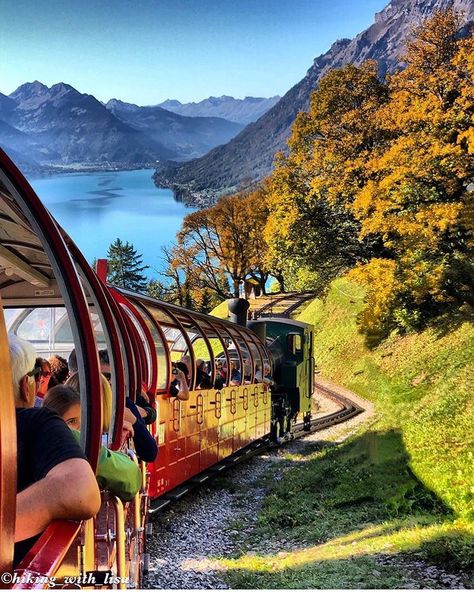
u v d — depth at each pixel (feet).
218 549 38.40
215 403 49.55
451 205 108.17
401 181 114.11
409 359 118.73
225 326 55.72
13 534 6.09
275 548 38.96
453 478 42.86
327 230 143.64
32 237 16.17
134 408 19.31
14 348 10.00
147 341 31.58
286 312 229.86
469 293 117.08
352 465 56.34
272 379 77.15
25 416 8.76
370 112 140.15
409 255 119.96
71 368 17.93
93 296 14.75
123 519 13.50
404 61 125.29
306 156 148.97
